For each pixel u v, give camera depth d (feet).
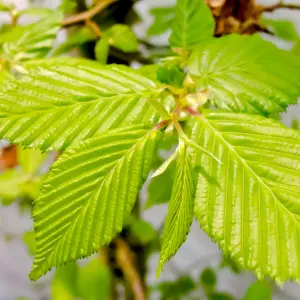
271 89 1.23
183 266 3.60
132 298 2.23
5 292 4.05
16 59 1.42
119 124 1.21
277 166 1.18
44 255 1.15
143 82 1.24
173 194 1.15
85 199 1.16
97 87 1.23
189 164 1.18
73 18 1.68
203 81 1.25
